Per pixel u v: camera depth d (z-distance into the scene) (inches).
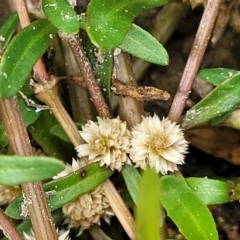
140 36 6.6
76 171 6.7
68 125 6.8
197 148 7.6
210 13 6.8
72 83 7.3
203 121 6.8
